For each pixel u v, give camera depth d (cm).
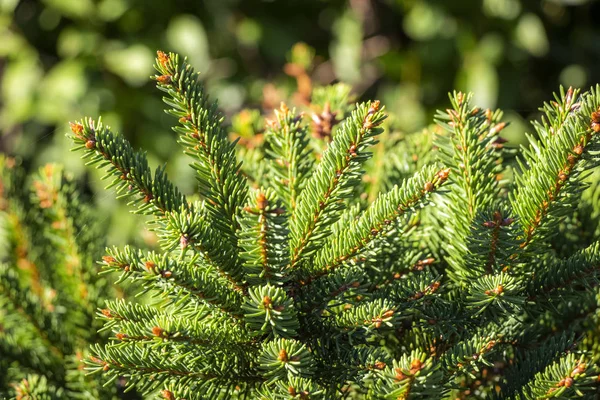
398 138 97
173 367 77
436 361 80
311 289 79
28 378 86
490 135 86
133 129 245
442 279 85
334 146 77
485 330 81
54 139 246
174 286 75
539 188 78
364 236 78
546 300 81
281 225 74
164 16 256
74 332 91
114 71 244
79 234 92
